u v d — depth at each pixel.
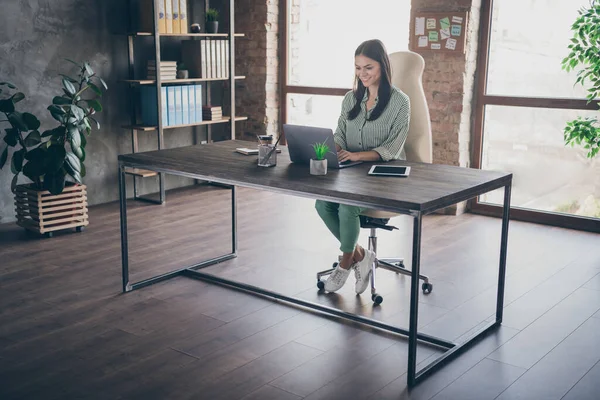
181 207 5.62
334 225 3.66
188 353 2.93
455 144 5.42
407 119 3.49
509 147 5.43
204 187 6.42
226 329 3.19
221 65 6.17
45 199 4.69
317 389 2.62
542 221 5.24
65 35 5.36
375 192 2.70
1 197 5.12
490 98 5.40
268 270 4.04
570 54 4.55
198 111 6.07
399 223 5.18
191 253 4.36
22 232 4.86
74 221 4.82
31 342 3.04
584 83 5.01
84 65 4.90
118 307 3.46
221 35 6.12
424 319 3.33
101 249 4.45
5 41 5.01
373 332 3.17
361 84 3.61
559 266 4.17
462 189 2.77
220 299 3.58
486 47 5.36
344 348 2.99
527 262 4.25
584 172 5.11
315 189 2.80
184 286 3.77
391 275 3.98
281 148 3.80
